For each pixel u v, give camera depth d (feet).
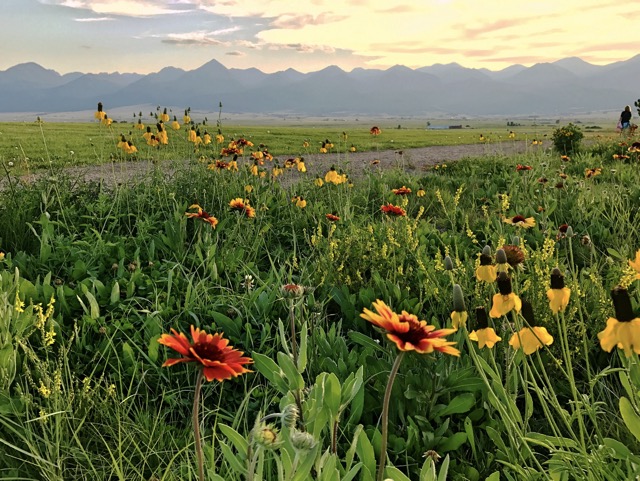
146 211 20.75
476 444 8.39
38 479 7.33
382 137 120.47
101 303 12.41
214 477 5.17
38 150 49.88
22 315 10.11
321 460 5.04
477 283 11.19
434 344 4.49
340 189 24.08
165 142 22.81
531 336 6.16
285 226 21.29
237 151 23.56
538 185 28.86
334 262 14.62
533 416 9.25
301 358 6.11
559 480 6.26
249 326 11.20
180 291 13.26
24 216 17.65
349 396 6.05
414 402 8.82
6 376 8.42
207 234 16.48
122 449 7.81
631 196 23.49
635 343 4.75
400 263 14.99
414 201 27.32
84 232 17.74
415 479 7.63
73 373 9.36
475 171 40.68
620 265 14.15
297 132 134.72
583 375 10.09
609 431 8.11
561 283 6.08
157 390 9.66
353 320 12.80
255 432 4.31
